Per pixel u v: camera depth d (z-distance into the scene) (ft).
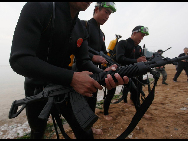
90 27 6.90
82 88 2.64
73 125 3.60
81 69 4.78
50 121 8.86
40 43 3.13
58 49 3.37
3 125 8.29
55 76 2.43
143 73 3.01
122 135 3.09
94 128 7.17
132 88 7.47
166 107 10.44
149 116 8.66
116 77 2.83
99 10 6.82
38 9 2.68
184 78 27.12
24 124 8.44
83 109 2.95
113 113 9.77
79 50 4.43
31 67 2.33
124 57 8.71
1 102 12.91
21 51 2.38
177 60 3.48
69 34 3.44
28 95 4.35
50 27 2.98
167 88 17.98
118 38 9.29
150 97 2.99
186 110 9.46
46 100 3.71
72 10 3.33
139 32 8.83
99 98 14.25
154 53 3.59
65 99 3.34
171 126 7.30
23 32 2.48
